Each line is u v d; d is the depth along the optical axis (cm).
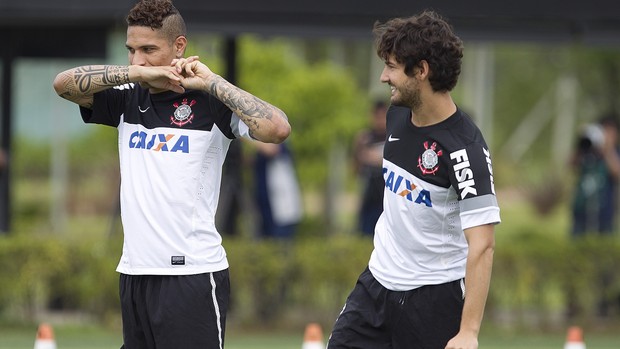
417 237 1909
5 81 4069
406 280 1931
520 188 9475
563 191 8806
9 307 3897
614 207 4631
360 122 6178
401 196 1903
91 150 8319
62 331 3769
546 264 4025
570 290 4050
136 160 1859
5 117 4088
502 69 10162
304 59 8194
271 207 4322
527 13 3794
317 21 3781
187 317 1831
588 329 4044
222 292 1873
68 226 7400
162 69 1808
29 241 3872
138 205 1842
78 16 3712
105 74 1834
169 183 1828
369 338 1983
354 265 3916
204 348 1842
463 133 1853
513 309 4047
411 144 1883
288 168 4353
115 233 4244
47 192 8562
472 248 1808
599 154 4591
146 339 1884
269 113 1822
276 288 3938
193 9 3719
